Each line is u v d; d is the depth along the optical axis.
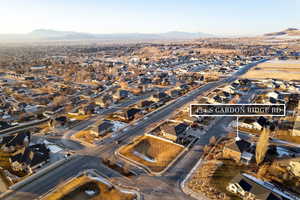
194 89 103.00
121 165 45.94
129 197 36.66
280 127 60.34
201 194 36.78
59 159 48.53
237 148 45.81
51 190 38.59
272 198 33.16
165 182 40.28
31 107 84.62
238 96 87.25
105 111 78.62
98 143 55.44
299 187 36.66
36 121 71.25
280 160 44.38
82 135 60.06
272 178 39.22
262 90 98.19
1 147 54.19
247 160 44.66
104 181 40.88
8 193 37.97
